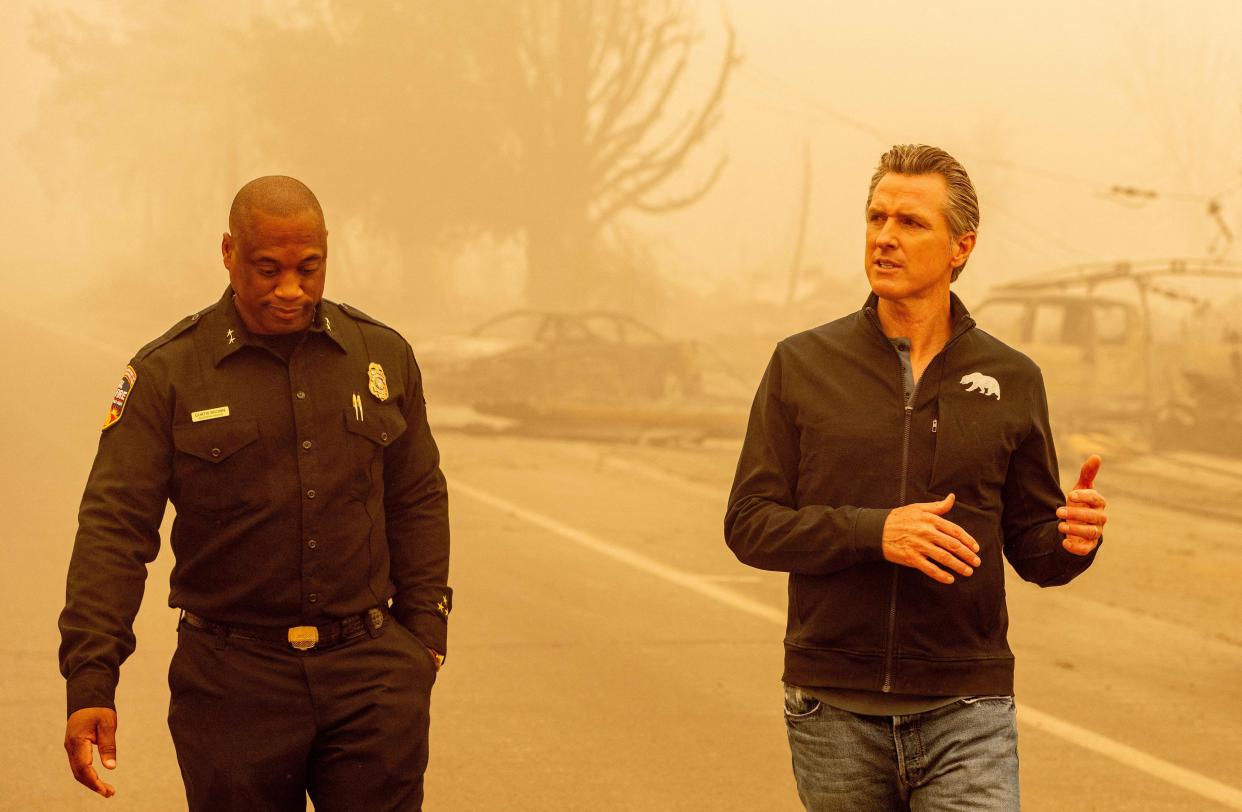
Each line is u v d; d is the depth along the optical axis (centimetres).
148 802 458
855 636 278
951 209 283
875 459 281
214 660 278
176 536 283
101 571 268
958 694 276
